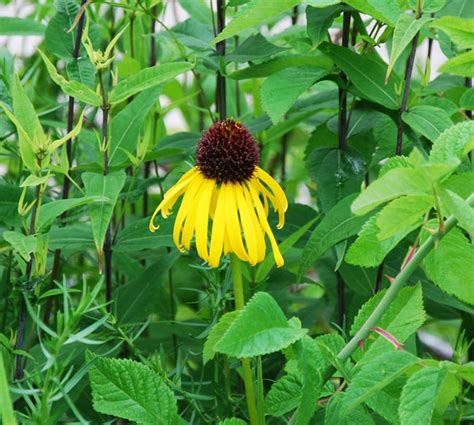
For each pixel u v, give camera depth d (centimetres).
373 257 45
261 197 62
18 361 48
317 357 41
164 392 45
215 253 44
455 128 41
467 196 42
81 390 54
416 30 44
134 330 63
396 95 56
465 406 51
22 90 46
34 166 46
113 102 52
